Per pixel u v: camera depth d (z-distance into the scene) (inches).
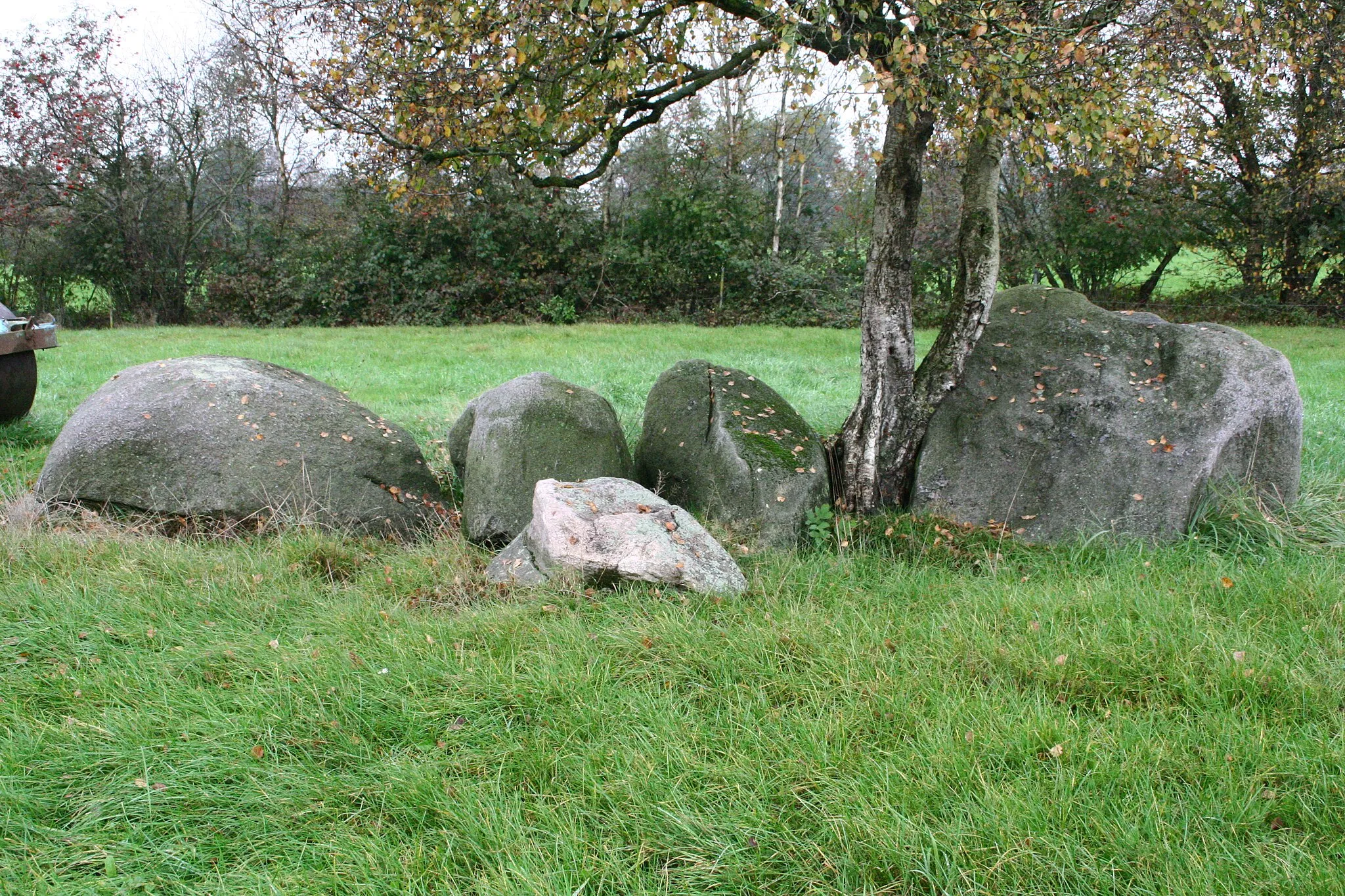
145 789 114.4
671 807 111.5
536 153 252.5
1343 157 701.9
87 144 876.0
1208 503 217.2
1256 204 762.8
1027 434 235.6
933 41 193.5
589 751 122.0
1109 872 99.2
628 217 959.6
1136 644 147.8
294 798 113.5
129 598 168.9
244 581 178.4
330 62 278.8
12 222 865.5
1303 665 142.9
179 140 917.2
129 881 100.2
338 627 158.2
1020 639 150.8
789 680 140.2
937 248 805.9
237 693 136.1
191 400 223.0
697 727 128.1
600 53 226.1
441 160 259.6
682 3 215.5
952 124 215.5
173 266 948.0
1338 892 94.9
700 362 252.5
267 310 933.2
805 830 107.7
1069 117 193.0
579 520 180.1
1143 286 869.2
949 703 131.7
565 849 103.7
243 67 844.6
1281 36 257.8
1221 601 170.6
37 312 927.7
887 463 240.2
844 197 927.7
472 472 221.5
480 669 141.3
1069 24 215.6
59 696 135.8
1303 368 483.5
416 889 99.4
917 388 245.9
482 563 202.2
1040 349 248.5
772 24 186.2
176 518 216.2
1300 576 179.8
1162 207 773.9
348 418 236.2
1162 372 234.4
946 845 102.4
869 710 130.7
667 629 154.2
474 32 210.5
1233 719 127.7
